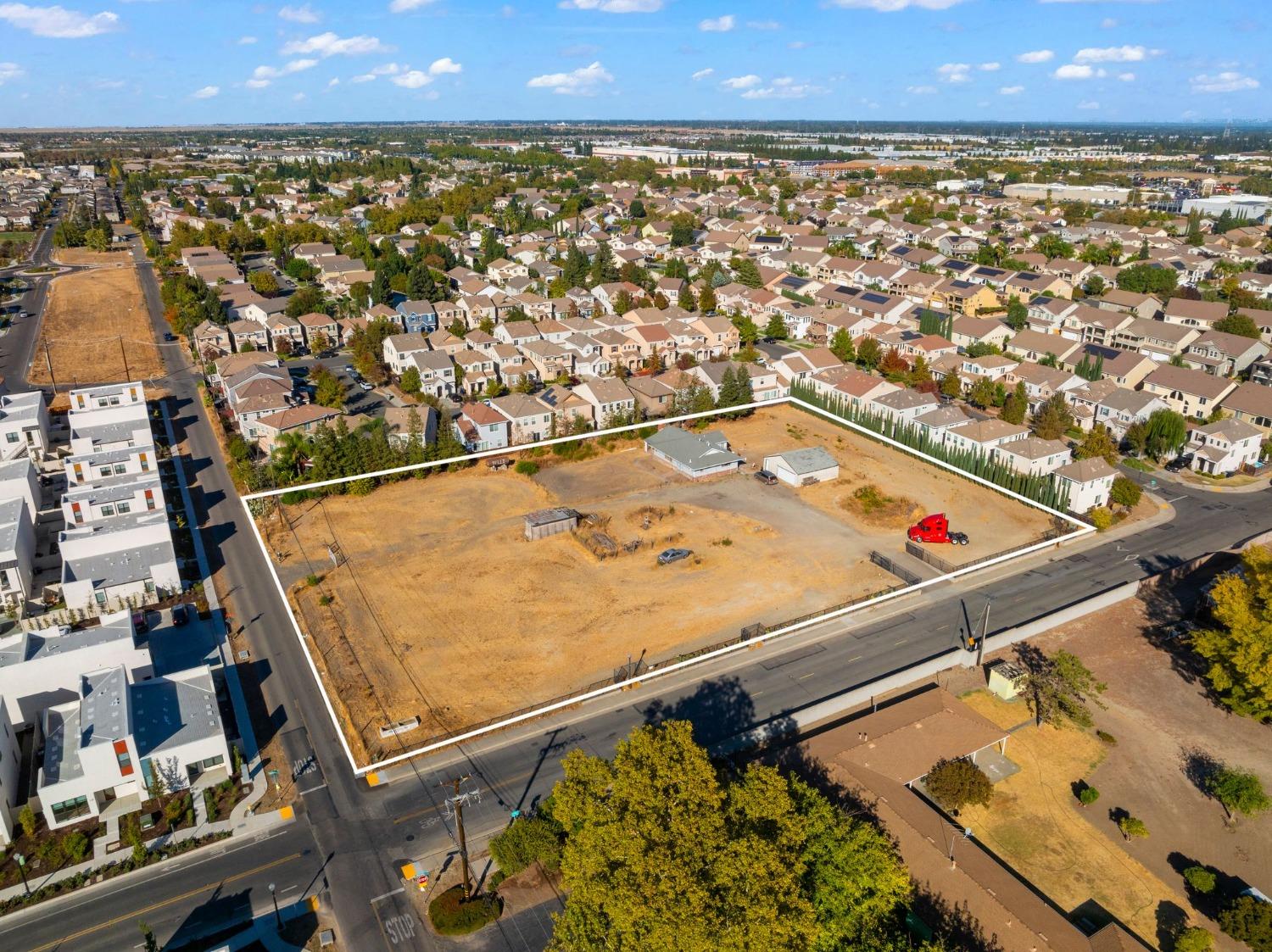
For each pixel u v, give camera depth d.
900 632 59.44
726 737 48.53
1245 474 87.44
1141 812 44.91
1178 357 114.50
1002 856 41.88
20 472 72.81
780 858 32.53
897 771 44.62
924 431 91.12
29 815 41.62
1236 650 49.88
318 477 78.88
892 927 37.03
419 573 66.06
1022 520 76.62
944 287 149.00
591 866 31.67
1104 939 35.56
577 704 51.62
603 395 96.94
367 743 48.38
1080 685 51.19
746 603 62.56
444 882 39.88
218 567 66.38
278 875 40.09
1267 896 39.72
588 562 68.00
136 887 39.41
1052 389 102.38
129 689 47.88
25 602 60.97
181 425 95.38
